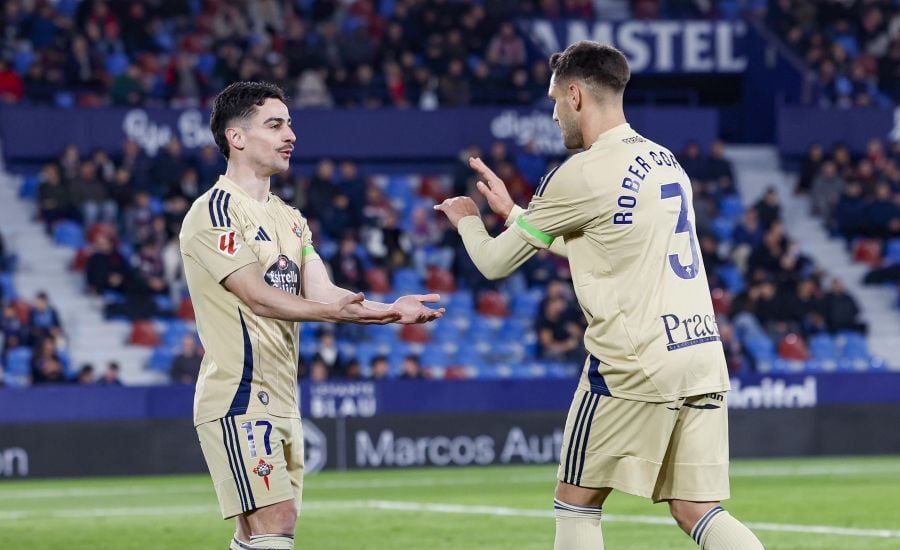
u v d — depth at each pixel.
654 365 16.55
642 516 35.09
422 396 54.09
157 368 59.97
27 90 68.50
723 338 59.75
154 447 51.34
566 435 17.30
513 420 54.81
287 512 16.64
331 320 16.19
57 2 72.25
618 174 16.67
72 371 58.75
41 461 50.16
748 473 49.94
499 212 18.33
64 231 64.44
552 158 71.25
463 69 73.19
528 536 31.91
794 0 82.81
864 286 71.00
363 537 31.97
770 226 69.19
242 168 17.22
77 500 42.16
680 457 17.05
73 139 66.12
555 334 60.91
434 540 31.30
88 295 61.75
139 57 70.94
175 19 73.06
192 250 16.80
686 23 78.88
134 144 65.31
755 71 79.50
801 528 32.88
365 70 72.00
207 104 69.69
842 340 64.94
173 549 30.38
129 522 35.72
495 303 65.06
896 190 73.56
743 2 83.94
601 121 17.19
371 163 72.06
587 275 17.00
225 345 16.77
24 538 32.50
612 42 78.00
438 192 71.94
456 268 66.00
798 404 57.22
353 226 65.69
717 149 71.81
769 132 78.81
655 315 16.59
